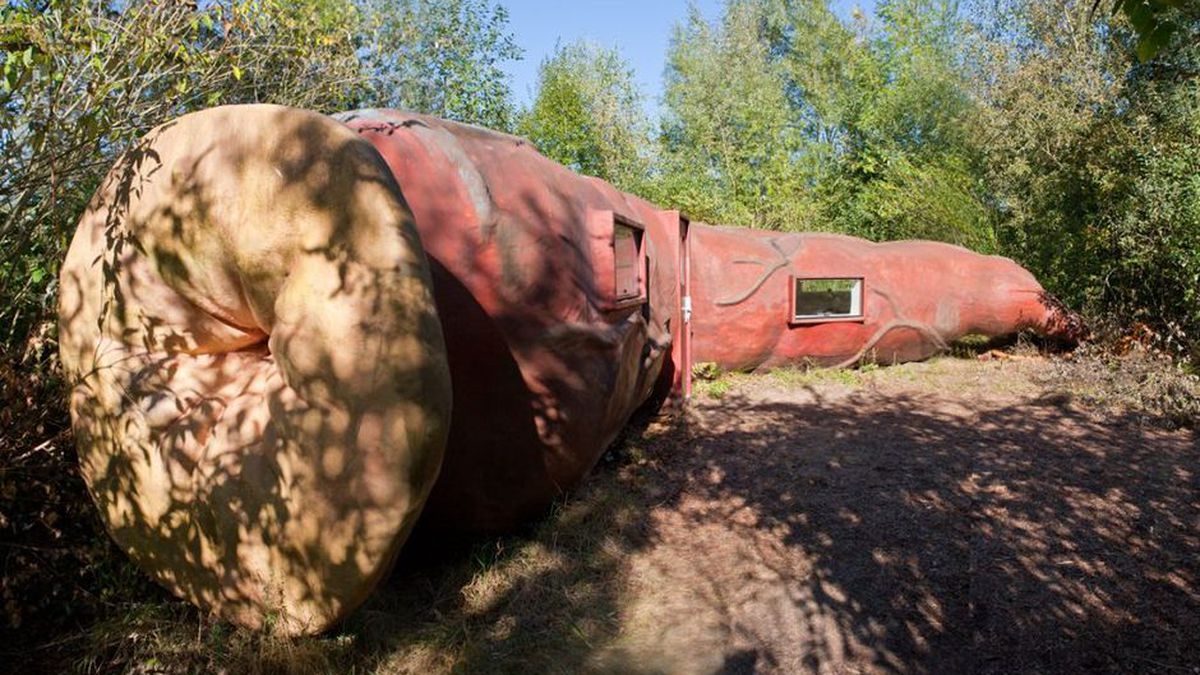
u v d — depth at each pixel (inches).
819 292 399.2
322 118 109.7
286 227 106.6
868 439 256.5
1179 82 420.2
